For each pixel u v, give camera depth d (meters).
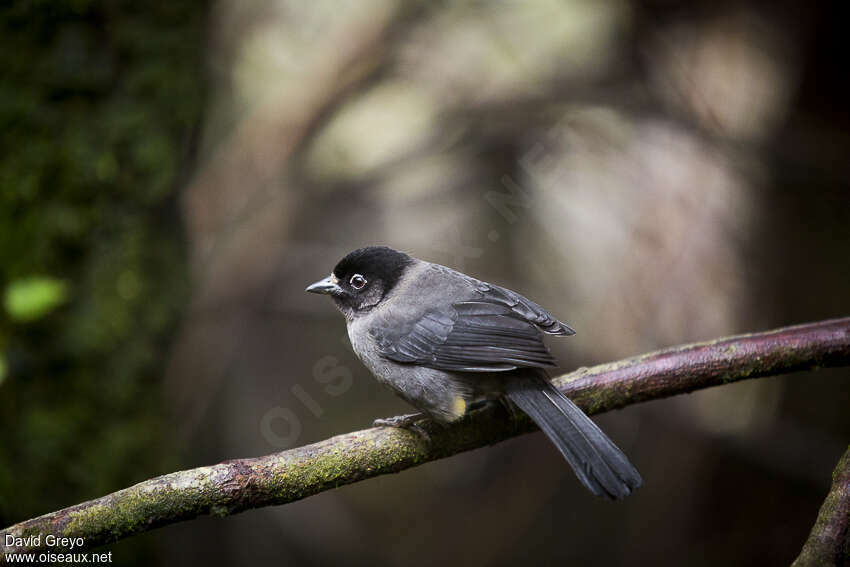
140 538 9.27
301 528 13.84
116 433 9.02
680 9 12.54
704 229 12.51
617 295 12.77
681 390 5.83
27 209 8.77
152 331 9.26
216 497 4.94
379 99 14.45
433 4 13.53
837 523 4.49
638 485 5.24
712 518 13.29
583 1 13.40
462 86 13.59
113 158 9.02
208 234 13.10
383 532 14.65
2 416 8.59
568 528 14.43
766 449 12.70
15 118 8.75
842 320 5.87
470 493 15.04
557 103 12.88
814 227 12.81
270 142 13.53
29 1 8.68
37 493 8.61
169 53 9.26
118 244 9.07
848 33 12.30
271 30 13.91
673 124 12.57
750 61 12.51
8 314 8.49
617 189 12.84
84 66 8.91
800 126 12.52
